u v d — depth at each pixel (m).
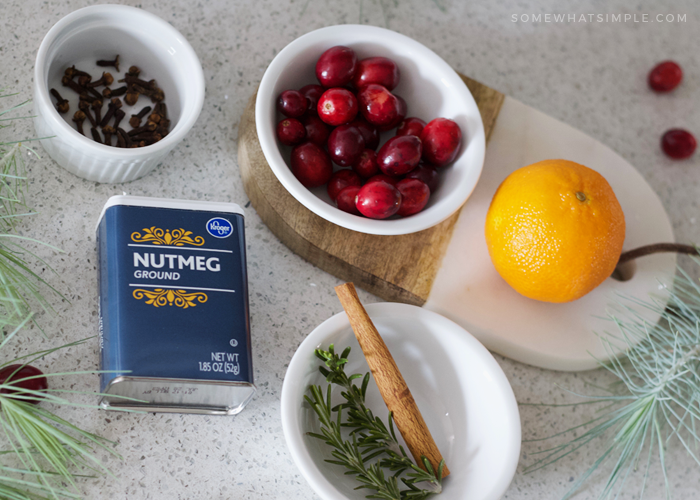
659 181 0.62
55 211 0.53
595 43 0.64
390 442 0.51
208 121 0.56
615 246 0.53
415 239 0.56
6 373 0.50
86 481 0.50
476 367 0.52
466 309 0.56
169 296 0.49
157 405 0.51
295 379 0.50
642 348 0.55
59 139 0.50
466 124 0.55
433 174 0.54
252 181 0.54
